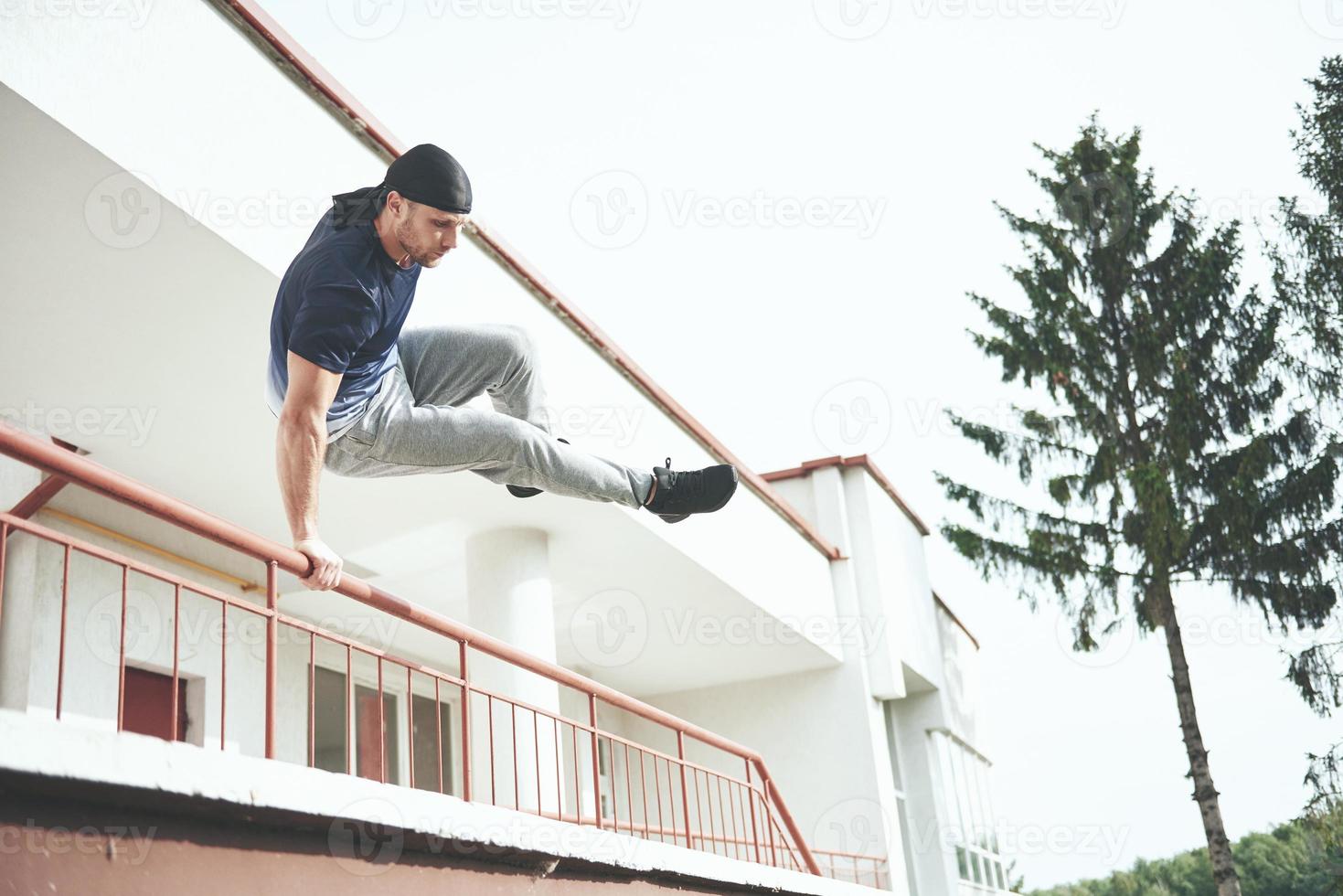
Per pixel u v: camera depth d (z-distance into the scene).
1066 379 17.64
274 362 3.53
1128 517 16.72
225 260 5.76
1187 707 16.06
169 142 5.32
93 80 4.97
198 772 3.07
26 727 2.63
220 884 3.18
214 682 9.32
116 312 6.19
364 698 11.69
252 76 5.92
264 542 4.14
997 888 18.95
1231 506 16.45
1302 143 17.78
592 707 6.56
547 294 8.80
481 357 3.88
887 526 16.67
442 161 3.35
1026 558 17.08
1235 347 17.55
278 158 5.99
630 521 9.95
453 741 12.78
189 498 8.61
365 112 6.59
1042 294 17.91
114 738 2.85
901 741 17.41
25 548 7.91
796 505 15.92
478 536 9.91
